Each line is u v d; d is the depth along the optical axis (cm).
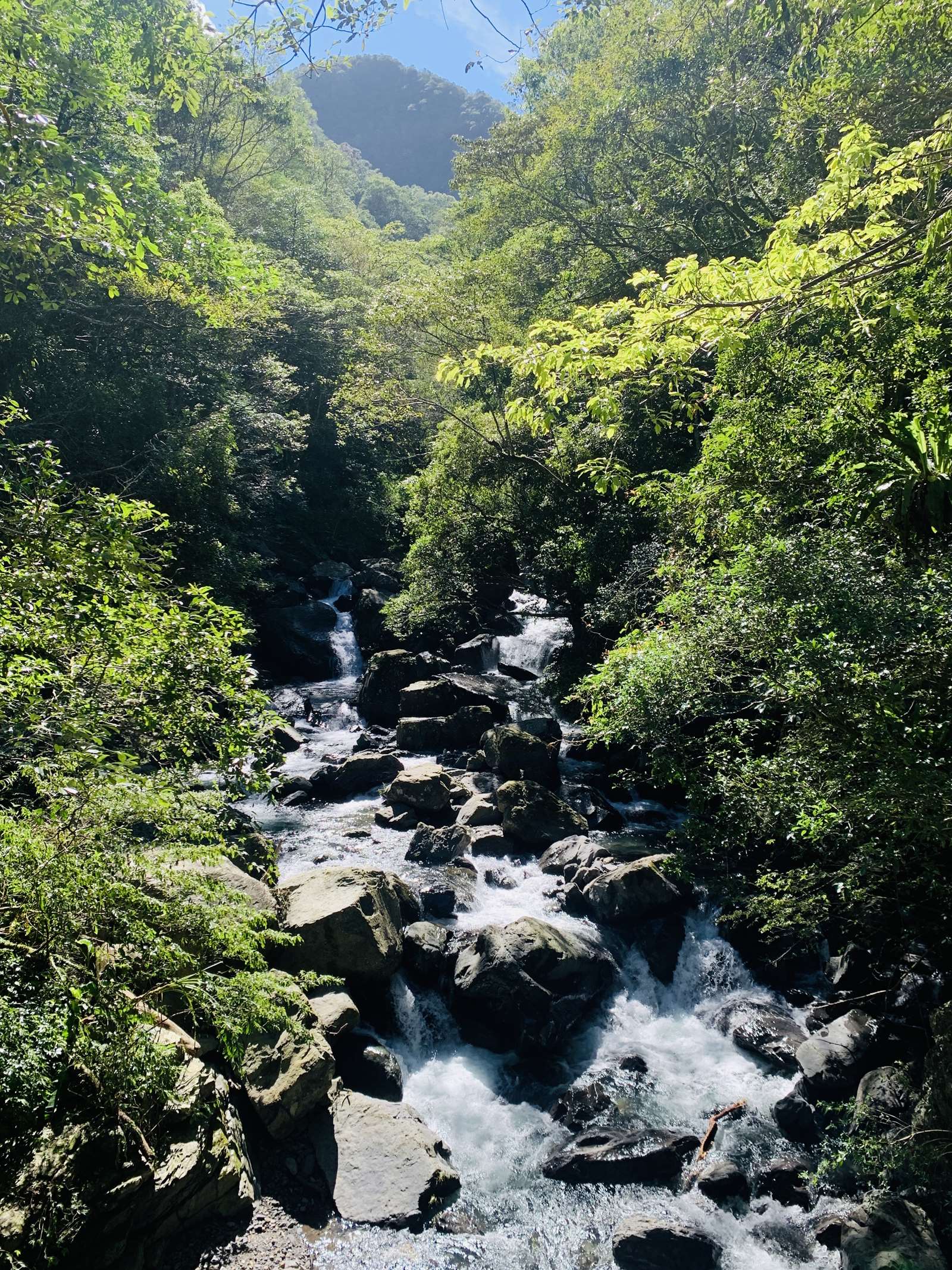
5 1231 461
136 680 607
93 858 516
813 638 607
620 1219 660
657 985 957
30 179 858
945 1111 645
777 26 1407
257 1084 684
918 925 732
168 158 3156
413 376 3316
